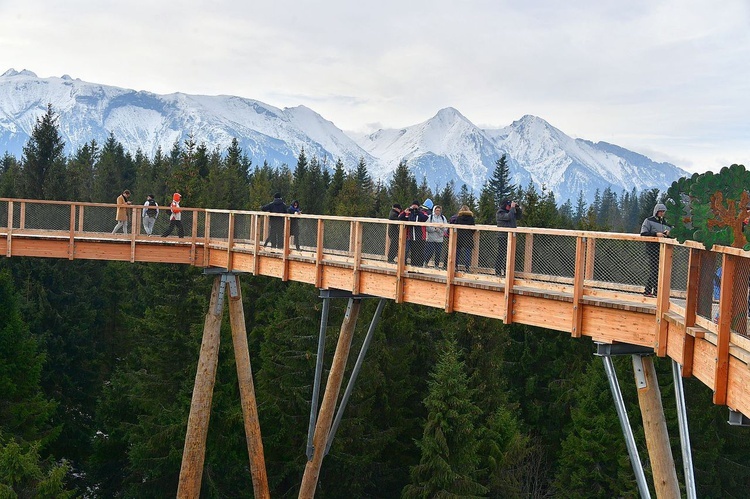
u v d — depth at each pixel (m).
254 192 47.69
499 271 12.73
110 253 20.80
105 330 37.16
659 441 9.82
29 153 39.19
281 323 24.81
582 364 30.38
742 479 25.81
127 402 26.70
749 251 6.33
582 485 24.05
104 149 71.88
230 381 24.20
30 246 20.23
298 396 23.34
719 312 7.13
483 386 25.81
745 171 7.07
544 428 29.25
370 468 23.94
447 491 20.05
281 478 23.45
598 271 10.58
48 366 30.22
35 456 15.98
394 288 14.14
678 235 7.82
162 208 20.88
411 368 27.33
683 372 8.16
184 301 25.45
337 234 16.48
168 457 22.28
